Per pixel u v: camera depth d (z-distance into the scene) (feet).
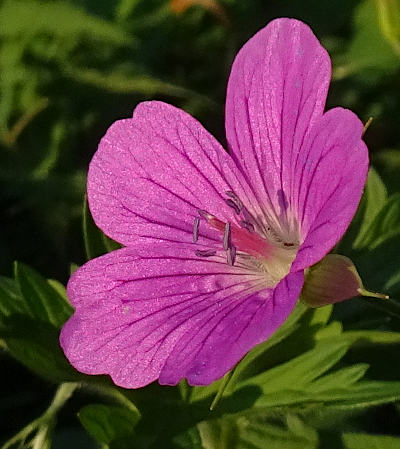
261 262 0.27
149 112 0.29
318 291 0.25
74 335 0.27
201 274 0.28
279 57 0.27
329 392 0.27
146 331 0.27
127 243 0.29
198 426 0.29
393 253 0.33
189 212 0.29
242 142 0.28
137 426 0.29
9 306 0.31
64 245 0.45
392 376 0.31
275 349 0.29
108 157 0.29
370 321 0.32
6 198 0.46
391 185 0.43
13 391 0.41
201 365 0.24
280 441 0.29
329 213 0.23
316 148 0.25
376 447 0.29
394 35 0.38
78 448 0.37
